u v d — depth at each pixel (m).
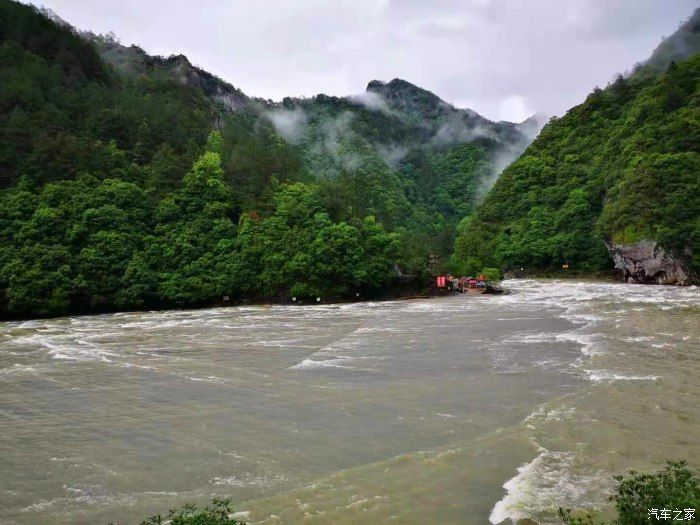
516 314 41.72
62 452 15.05
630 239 78.88
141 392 21.16
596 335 29.53
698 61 110.06
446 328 35.31
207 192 67.75
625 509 7.72
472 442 14.19
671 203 76.44
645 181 81.00
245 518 10.54
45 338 35.53
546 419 15.65
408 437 14.95
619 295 55.78
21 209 56.22
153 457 14.40
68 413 18.72
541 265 106.69
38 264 51.69
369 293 61.94
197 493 12.09
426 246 103.12
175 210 64.06
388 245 64.19
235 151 82.94
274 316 46.25
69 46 97.62
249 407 18.59
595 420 15.43
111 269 54.91
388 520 10.23
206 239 61.56
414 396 19.08
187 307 57.66
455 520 10.14
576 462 12.57
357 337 32.78
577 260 100.44
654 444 13.56
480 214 127.94
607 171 103.31
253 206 69.69
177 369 25.05
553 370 21.91
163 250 59.38
